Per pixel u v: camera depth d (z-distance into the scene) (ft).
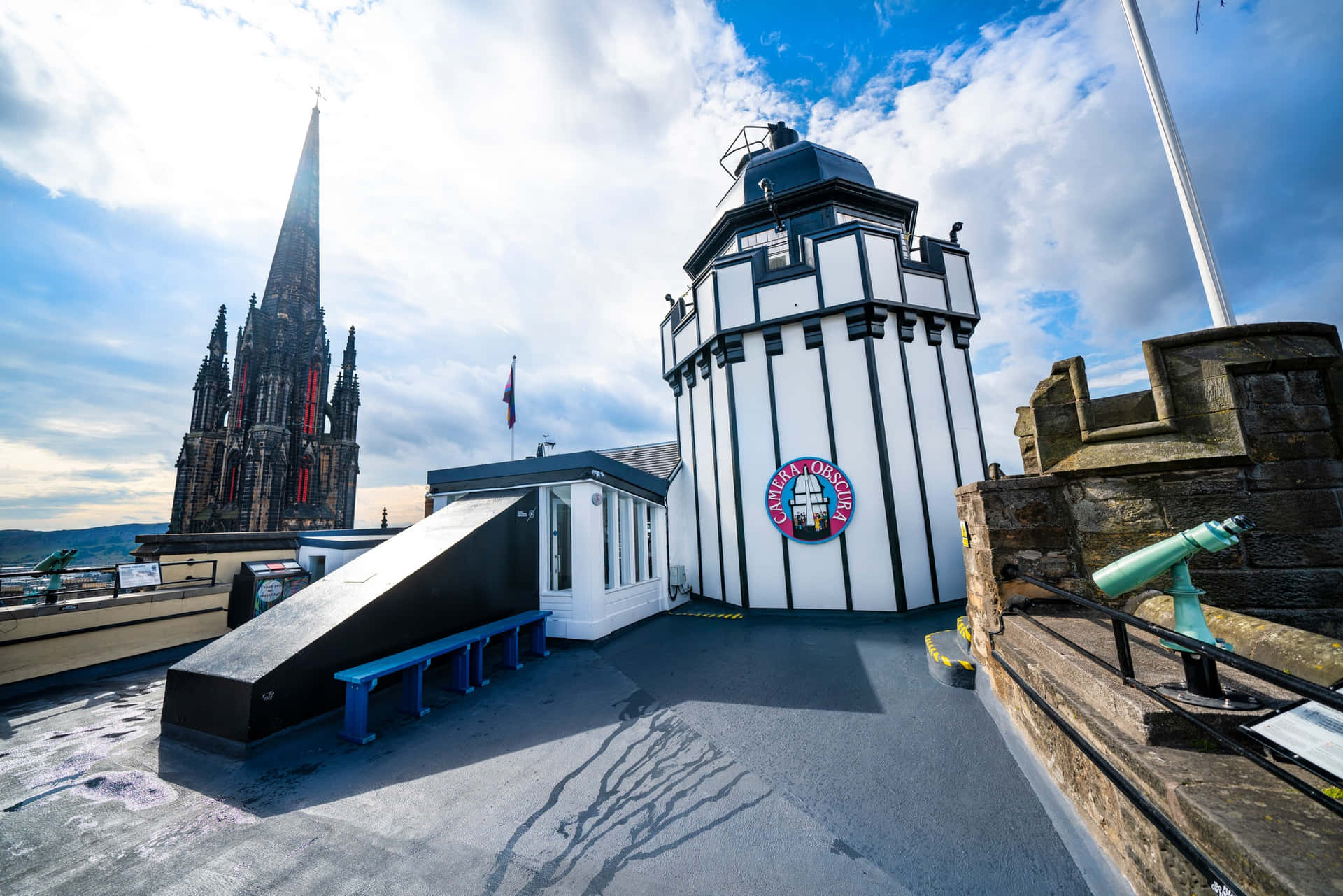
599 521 27.27
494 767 13.44
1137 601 12.67
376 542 44.57
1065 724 9.75
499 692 19.10
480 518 24.75
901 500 32.50
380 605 18.39
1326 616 11.53
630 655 23.82
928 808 10.77
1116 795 8.07
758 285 36.76
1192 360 13.24
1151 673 9.42
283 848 10.25
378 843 10.37
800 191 40.24
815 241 35.68
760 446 35.70
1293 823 5.49
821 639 25.38
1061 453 15.07
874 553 32.12
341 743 15.03
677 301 44.34
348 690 15.29
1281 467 12.26
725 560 36.65
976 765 12.36
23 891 9.18
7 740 16.37
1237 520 7.42
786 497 34.22
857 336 33.99
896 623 28.94
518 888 8.98
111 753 15.06
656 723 15.90
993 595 15.49
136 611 27.58
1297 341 12.57
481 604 23.24
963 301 37.81
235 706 14.75
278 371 200.23
